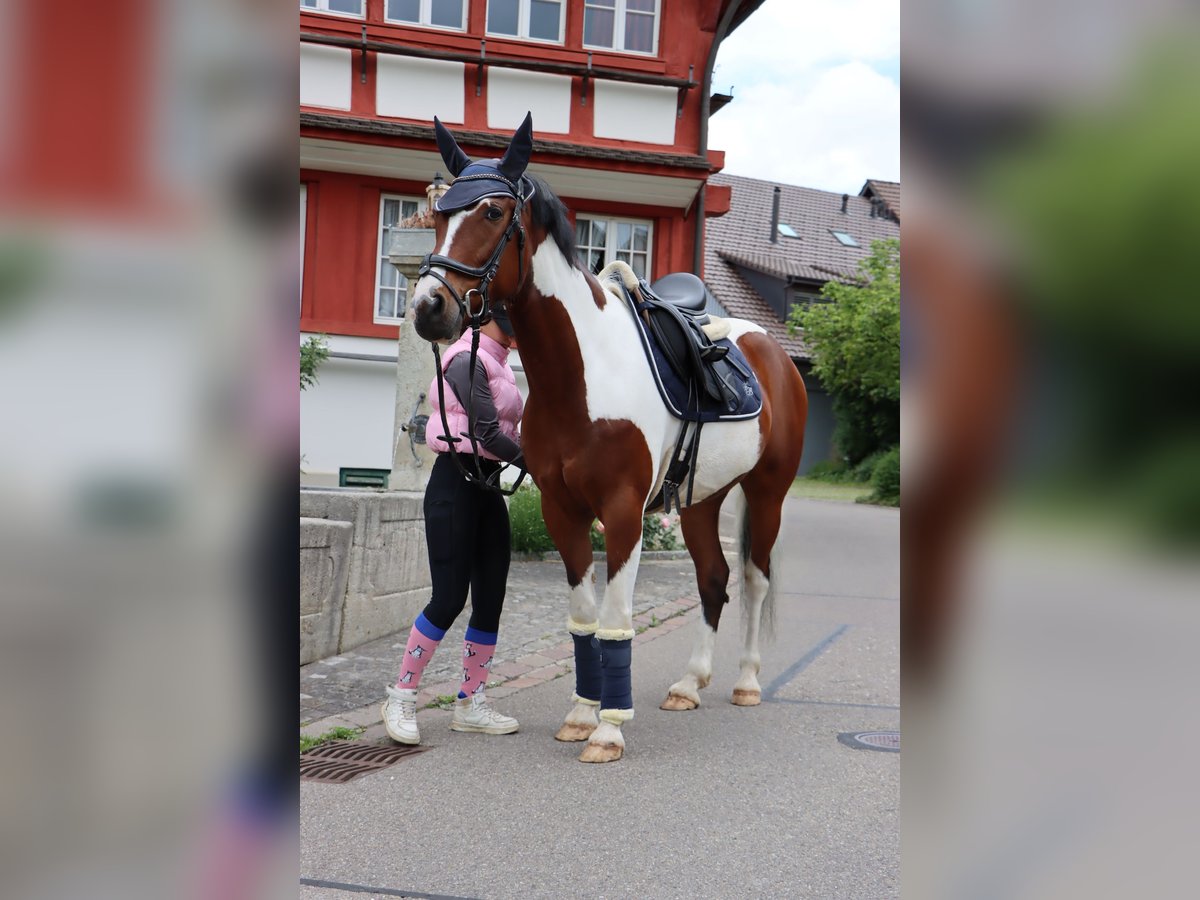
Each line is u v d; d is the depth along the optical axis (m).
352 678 4.47
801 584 8.02
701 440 3.91
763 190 36.84
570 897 2.35
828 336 24.64
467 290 3.10
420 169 12.33
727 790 3.17
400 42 12.27
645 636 5.87
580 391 3.44
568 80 12.59
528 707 4.22
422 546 5.67
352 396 12.33
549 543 8.30
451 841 2.69
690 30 12.70
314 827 2.76
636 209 12.91
